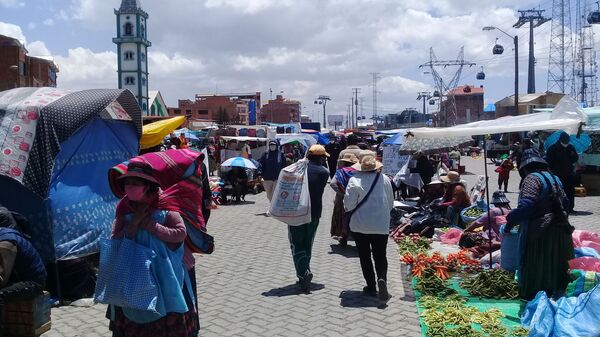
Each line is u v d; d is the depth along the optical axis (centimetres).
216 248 966
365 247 659
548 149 1338
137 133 835
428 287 677
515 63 3459
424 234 1025
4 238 491
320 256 895
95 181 713
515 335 515
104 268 360
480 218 898
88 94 700
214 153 2255
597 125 1653
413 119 11475
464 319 559
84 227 679
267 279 751
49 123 645
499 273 667
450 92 8994
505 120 770
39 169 640
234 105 12056
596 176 1800
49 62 5522
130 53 9012
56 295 654
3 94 717
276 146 1325
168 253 364
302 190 675
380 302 639
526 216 575
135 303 346
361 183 642
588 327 457
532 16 5003
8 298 482
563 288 584
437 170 1620
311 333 541
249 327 561
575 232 759
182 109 11969
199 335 539
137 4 9069
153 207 366
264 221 1282
